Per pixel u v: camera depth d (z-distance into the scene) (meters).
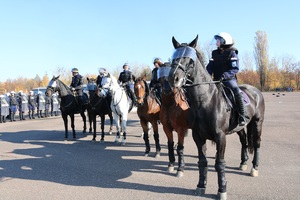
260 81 70.19
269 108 24.58
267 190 5.52
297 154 8.36
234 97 5.52
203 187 5.44
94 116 11.66
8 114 21.53
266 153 8.58
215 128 5.11
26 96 24.91
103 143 11.23
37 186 6.12
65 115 12.11
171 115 6.61
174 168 7.29
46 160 8.50
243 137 6.98
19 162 8.30
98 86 11.43
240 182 6.05
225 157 8.28
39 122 20.31
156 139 8.60
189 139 11.62
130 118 21.08
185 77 4.92
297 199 5.05
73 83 13.09
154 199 5.22
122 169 7.30
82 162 8.16
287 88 72.06
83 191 5.73
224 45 5.72
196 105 5.18
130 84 11.30
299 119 16.70
